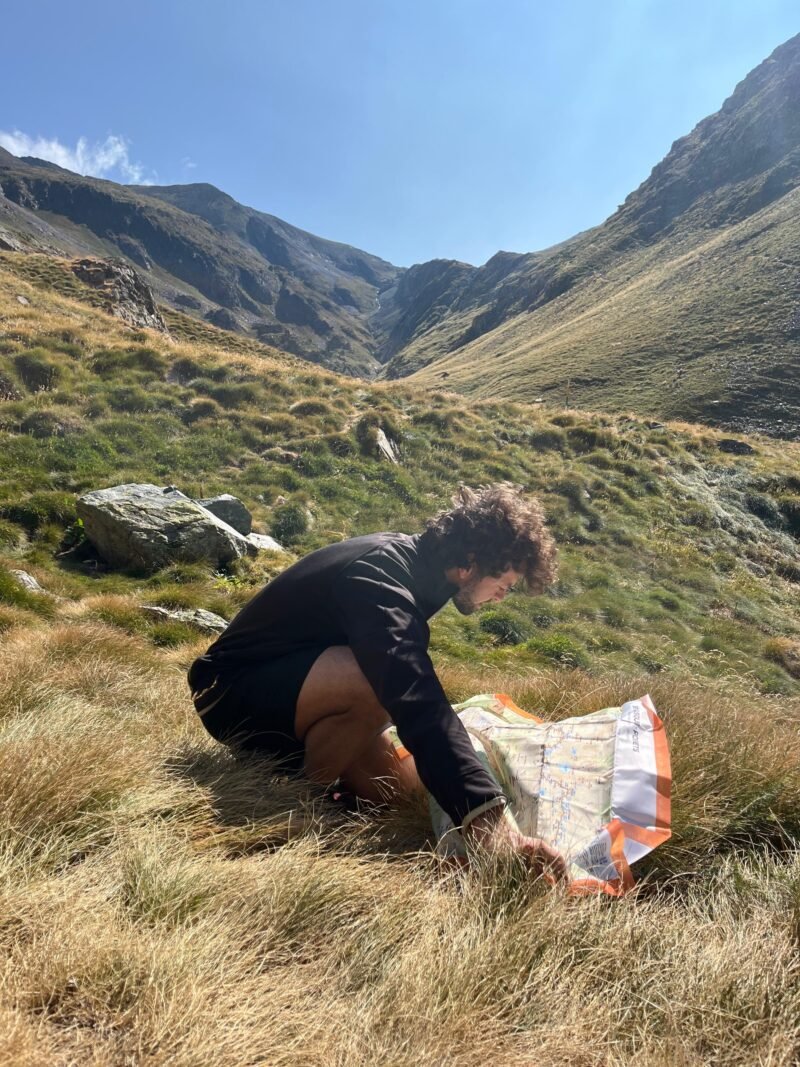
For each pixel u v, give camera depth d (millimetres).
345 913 1846
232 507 14117
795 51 131750
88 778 2273
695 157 132750
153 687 4727
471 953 1657
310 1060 1347
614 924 1838
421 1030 1426
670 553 18688
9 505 12289
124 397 18625
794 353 60938
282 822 2389
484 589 2656
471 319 190375
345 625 2436
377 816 2568
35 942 1495
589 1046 1465
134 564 11648
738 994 1640
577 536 18562
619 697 4035
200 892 1836
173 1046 1308
